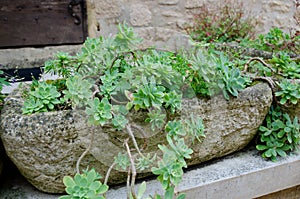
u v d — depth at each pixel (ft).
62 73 3.99
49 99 3.28
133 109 3.23
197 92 3.72
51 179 3.24
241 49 6.04
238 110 3.90
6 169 3.90
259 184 4.00
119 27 3.66
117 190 3.53
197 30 7.97
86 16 8.48
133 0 8.56
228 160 4.17
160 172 2.95
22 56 8.14
